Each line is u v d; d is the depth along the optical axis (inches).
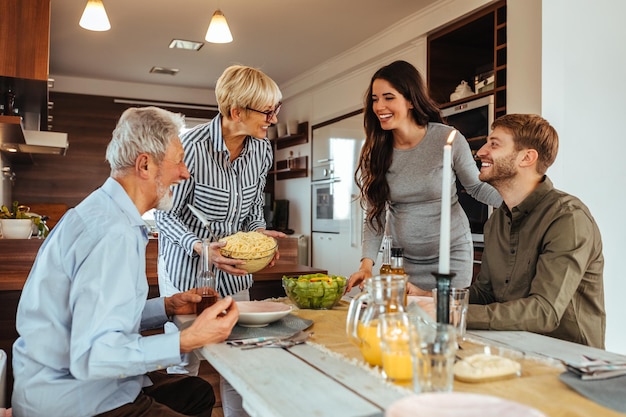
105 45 216.5
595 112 112.3
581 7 111.0
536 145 62.7
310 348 49.4
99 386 50.6
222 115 82.0
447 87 175.5
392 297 44.4
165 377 67.4
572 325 59.3
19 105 161.5
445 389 35.0
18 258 110.8
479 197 89.0
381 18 184.2
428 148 85.4
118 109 275.9
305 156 266.7
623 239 115.0
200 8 177.0
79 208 51.6
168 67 248.7
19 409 50.0
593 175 112.0
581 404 34.7
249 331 56.4
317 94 256.2
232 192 85.4
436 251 87.4
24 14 113.8
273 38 206.5
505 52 147.4
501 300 65.7
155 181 55.2
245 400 39.3
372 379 40.0
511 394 36.6
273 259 74.7
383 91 82.8
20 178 259.0
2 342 100.3
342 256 232.1
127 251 49.0
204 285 63.4
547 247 58.7
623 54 115.3
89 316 46.5
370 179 90.4
